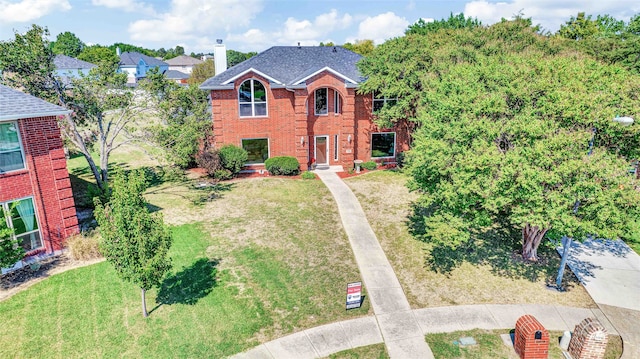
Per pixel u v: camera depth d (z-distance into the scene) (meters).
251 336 11.92
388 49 28.64
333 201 22.61
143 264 11.55
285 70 28.62
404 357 11.25
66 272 15.09
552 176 11.46
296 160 27.78
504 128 12.99
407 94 25.84
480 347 11.65
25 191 15.44
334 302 13.62
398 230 19.05
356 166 28.45
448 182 13.68
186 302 13.38
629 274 15.61
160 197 23.22
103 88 22.81
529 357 11.02
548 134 12.27
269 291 14.09
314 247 17.30
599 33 44.72
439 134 14.44
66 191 16.53
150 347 11.38
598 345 10.84
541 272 15.67
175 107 26.00
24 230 15.74
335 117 28.69
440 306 13.52
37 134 15.43
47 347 11.28
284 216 20.44
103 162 23.53
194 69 57.94
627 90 13.41
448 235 13.55
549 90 13.52
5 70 20.59
